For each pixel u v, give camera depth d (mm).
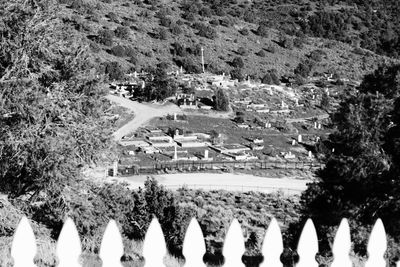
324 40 144250
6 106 16344
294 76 108875
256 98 85750
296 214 33406
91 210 18062
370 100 21297
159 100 76688
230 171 50219
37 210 17641
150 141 59875
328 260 12789
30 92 16484
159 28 117188
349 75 118562
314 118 79875
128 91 80188
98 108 18641
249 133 68438
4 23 16656
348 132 20516
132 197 22156
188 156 55406
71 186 17516
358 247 18000
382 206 19750
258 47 125438
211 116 73812
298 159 59156
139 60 100500
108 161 19250
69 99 18047
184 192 38062
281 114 80125
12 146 16125
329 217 21094
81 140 17625
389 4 180875
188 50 111000
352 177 20016
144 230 20828
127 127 64562
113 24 113812
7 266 9852
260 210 34406
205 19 134000
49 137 16578
